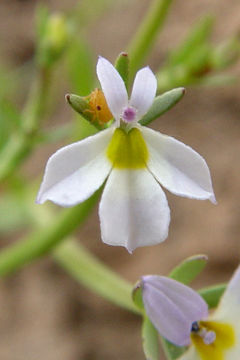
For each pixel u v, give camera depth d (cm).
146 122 9
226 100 17
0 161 12
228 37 17
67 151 8
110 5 17
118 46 18
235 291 9
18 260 12
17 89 17
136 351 15
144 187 8
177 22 18
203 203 16
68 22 12
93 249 16
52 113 17
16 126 12
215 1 18
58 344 15
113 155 9
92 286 12
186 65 12
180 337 9
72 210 12
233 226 15
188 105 17
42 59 12
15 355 15
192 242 15
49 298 16
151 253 15
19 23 19
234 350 9
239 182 16
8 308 16
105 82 8
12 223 15
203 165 8
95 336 15
